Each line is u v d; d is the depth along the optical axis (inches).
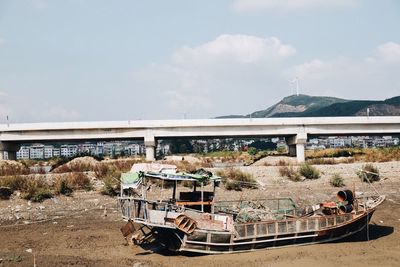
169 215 895.7
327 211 1072.2
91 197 1578.5
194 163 2415.1
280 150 3966.5
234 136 2733.8
